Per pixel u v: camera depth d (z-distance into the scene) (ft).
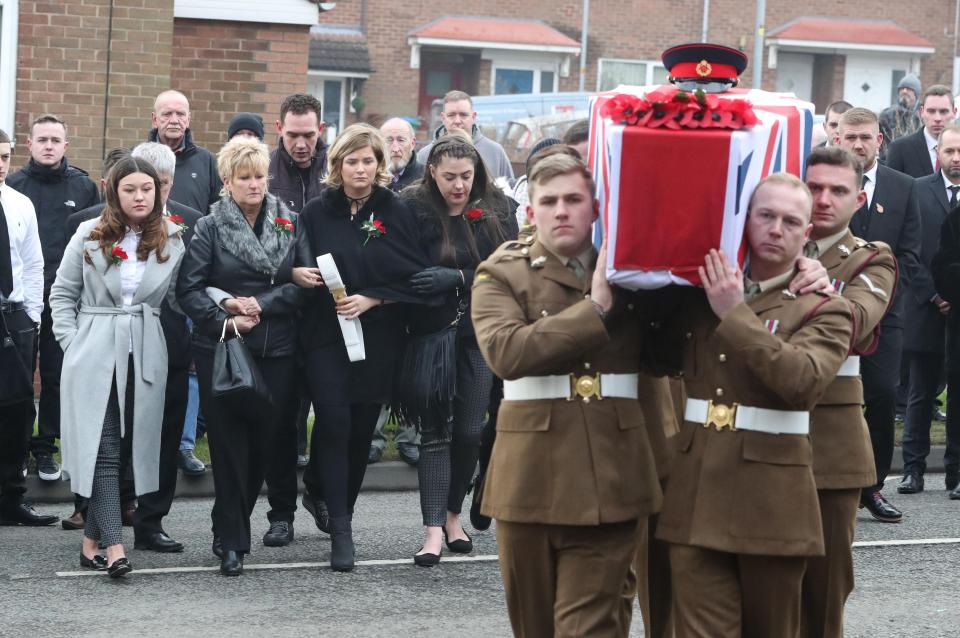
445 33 265.95
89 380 53.01
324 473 53.98
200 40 97.60
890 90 281.95
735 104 32.63
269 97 98.48
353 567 53.78
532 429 34.60
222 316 52.49
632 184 32.35
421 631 45.75
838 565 39.40
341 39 266.77
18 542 57.88
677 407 40.88
